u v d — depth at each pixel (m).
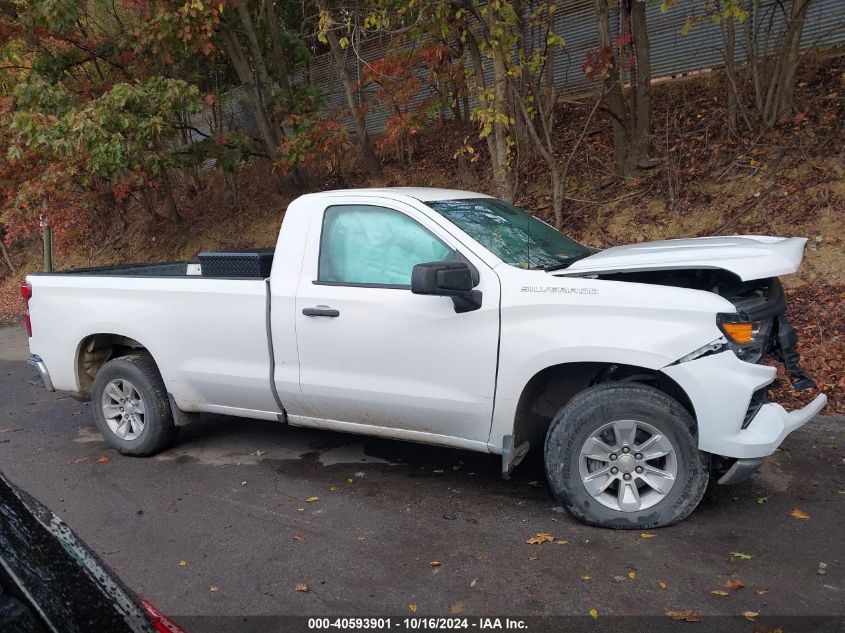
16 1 11.68
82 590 1.68
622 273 4.34
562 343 4.07
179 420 5.68
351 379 4.75
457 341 4.37
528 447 4.61
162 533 4.44
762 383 3.93
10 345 11.62
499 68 7.87
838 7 9.88
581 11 11.53
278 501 4.83
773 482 4.68
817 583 3.49
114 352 6.31
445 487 4.90
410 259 4.62
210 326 5.29
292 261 4.98
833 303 7.38
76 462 5.84
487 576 3.72
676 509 4.02
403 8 8.34
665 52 11.27
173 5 10.33
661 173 9.81
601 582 3.60
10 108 12.34
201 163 13.67
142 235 16.52
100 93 12.04
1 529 1.59
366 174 13.55
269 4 12.70
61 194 12.62
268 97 12.70
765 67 9.73
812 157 8.80
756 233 8.51
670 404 3.99
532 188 10.82
